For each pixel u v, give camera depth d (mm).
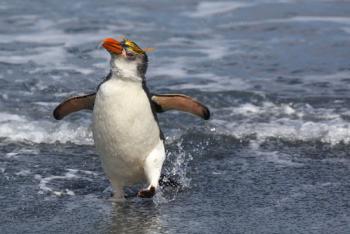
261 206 11094
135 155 10719
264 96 16172
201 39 20922
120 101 10289
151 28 21891
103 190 11742
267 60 19000
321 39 20672
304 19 22672
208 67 18438
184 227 10281
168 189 11750
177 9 23969
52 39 20812
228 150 13578
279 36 21078
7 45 20109
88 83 17234
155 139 10758
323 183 12062
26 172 12414
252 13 23375
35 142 13891
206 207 11031
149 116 10516
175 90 16578
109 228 10258
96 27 21953
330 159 13180
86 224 10406
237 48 20031
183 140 13961
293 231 10180
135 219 10562
